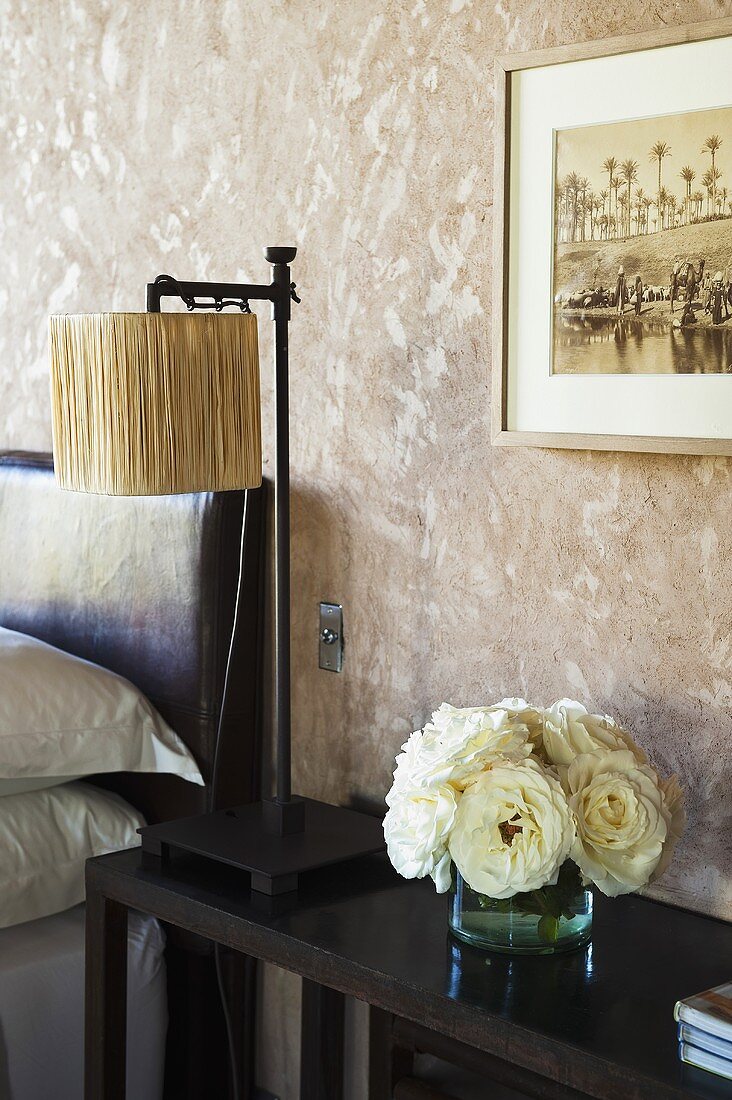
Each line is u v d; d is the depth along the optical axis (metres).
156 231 1.96
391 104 1.59
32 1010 1.65
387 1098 1.64
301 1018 1.81
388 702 1.69
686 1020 1.03
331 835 1.52
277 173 1.75
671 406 1.32
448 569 1.59
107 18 2.01
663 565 1.37
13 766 1.69
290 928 1.30
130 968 1.74
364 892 1.41
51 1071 1.67
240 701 1.82
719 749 1.34
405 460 1.63
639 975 1.20
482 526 1.54
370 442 1.67
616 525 1.41
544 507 1.47
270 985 1.89
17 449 2.29
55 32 2.12
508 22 1.45
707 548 1.33
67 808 1.79
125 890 1.46
